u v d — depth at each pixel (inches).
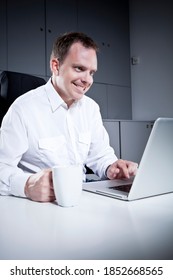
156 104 132.7
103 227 17.1
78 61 37.9
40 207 22.8
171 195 26.7
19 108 39.7
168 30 126.6
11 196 28.0
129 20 142.4
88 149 47.0
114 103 134.0
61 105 42.1
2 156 37.3
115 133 102.2
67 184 22.2
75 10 119.1
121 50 137.3
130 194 24.0
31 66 106.0
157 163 24.0
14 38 101.6
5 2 99.2
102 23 129.1
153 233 15.9
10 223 18.1
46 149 40.9
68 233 16.0
